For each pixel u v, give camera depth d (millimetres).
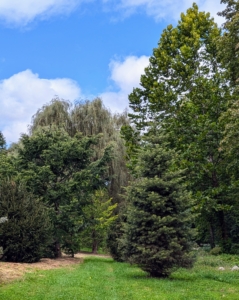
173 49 25875
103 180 19281
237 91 14836
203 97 22344
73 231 17875
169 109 24312
